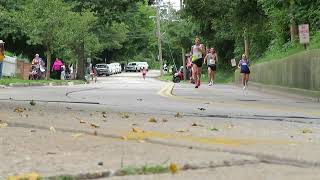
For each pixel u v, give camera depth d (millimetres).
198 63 56281
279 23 67875
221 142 14047
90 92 46906
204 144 13578
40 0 95438
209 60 65750
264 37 95062
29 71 101875
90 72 140000
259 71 66625
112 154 12297
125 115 22531
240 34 87188
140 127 17906
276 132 17016
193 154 12242
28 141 14352
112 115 22656
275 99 40281
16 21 102250
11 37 119750
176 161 11219
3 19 109875
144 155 12133
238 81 79000
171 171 10422
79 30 113938
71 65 157625
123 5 60531
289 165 11156
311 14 50406
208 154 12234
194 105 30344
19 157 11852
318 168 10867
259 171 10516
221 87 62719
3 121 19078
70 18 99688
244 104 32312
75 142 14234
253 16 67812
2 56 70500
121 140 14664
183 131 16844
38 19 95438
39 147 13320
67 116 21797
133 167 10500
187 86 65125
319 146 13469
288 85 51188
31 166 10781
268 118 22312
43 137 15188
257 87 63656
